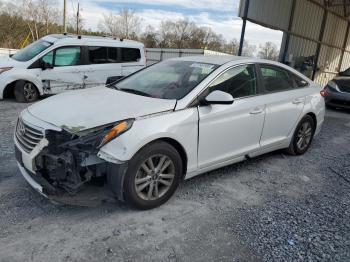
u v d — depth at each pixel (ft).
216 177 14.53
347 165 17.57
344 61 73.05
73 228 9.99
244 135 14.06
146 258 8.90
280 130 16.16
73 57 30.50
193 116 11.85
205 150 12.58
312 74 58.29
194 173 12.55
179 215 11.14
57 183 10.36
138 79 14.75
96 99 12.14
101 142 10.01
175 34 186.80
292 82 17.21
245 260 9.11
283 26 45.98
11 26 107.65
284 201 12.74
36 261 8.50
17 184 12.48
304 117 17.56
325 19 57.26
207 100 12.03
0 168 13.85
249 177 14.84
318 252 9.66
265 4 40.06
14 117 23.07
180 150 11.91
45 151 10.11
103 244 9.34
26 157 10.55
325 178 15.47
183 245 9.57
